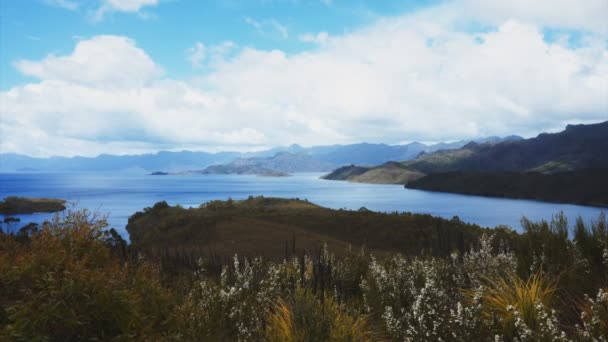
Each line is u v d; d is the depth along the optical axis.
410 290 5.64
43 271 3.56
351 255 9.16
